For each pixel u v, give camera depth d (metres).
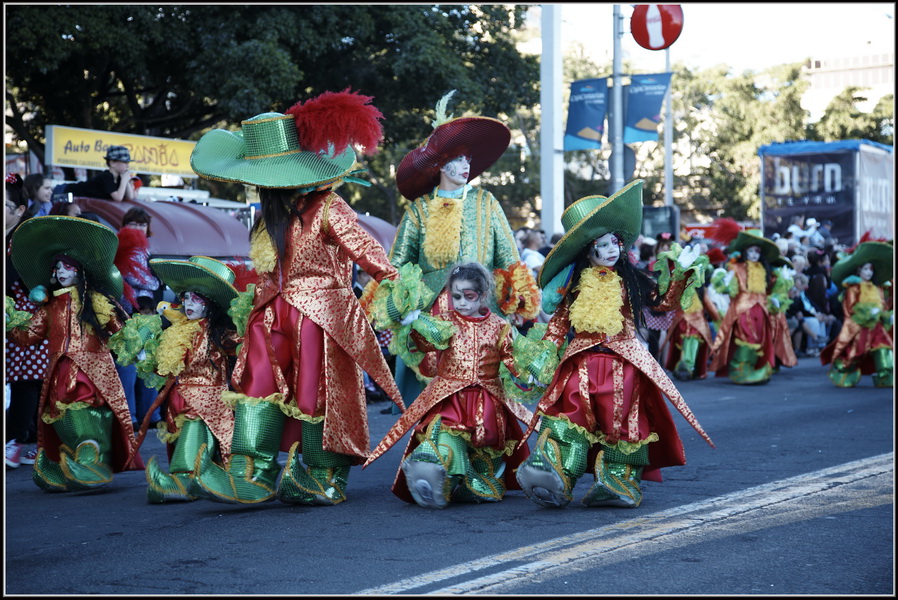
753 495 6.19
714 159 47.22
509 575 4.49
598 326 5.66
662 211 21.25
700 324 13.71
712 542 5.04
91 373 6.68
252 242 6.02
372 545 5.06
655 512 5.75
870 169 23.38
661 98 20.64
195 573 4.59
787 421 9.63
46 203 9.20
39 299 6.75
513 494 6.42
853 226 22.33
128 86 21.27
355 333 5.96
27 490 6.85
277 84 18.83
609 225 5.71
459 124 7.30
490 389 6.05
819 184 22.56
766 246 13.29
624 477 5.87
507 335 6.07
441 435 5.95
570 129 20.70
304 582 4.42
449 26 22.53
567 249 5.73
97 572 4.63
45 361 7.64
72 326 6.70
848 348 12.77
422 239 7.52
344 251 5.90
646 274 5.95
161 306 6.58
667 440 5.93
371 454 5.99
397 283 5.80
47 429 6.80
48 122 22.00
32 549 5.10
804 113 46.25
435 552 4.91
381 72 21.47
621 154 20.83
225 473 5.76
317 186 5.88
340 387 5.95
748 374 13.24
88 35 18.17
